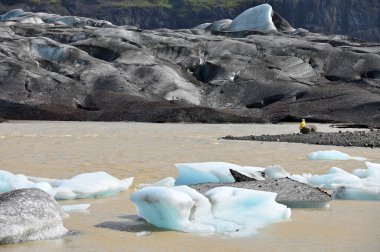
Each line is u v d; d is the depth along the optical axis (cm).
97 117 9925
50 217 1581
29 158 3412
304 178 2445
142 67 12575
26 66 11800
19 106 10338
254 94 11950
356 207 1986
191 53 13550
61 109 10331
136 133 5953
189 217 1678
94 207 1980
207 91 12206
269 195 1809
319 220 1770
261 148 4156
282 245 1478
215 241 1514
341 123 9519
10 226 1495
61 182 2247
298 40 14162
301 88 11856
